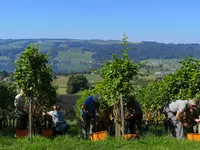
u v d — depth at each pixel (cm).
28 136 1368
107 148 1153
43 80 1462
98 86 1539
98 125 1639
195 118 1448
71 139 1301
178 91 1538
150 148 1149
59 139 1334
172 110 1373
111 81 1402
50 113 1528
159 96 1728
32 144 1221
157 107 2080
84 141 1250
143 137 1378
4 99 1858
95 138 1331
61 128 1498
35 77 1422
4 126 1925
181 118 1347
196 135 1279
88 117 1491
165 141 1225
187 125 1391
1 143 1257
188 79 1498
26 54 1409
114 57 1417
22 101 1559
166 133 1608
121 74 1389
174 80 1529
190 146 1156
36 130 1554
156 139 1280
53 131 1491
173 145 1176
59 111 1540
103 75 1465
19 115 1559
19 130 1455
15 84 1432
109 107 1575
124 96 1395
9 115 1903
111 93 1403
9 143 1272
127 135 1324
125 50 1417
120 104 1409
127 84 1380
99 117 1603
